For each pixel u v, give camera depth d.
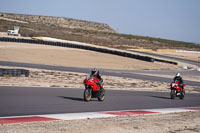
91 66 136.62
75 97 49.25
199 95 73.06
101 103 44.19
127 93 63.38
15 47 173.88
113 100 49.09
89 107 39.25
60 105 39.06
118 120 31.00
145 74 126.88
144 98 56.25
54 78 83.19
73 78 87.62
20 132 22.77
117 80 92.69
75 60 151.75
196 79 133.25
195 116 37.78
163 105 48.03
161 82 101.94
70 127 25.83
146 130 26.52
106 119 31.20
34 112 32.69
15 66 102.00
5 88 53.84
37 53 160.00
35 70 95.75
